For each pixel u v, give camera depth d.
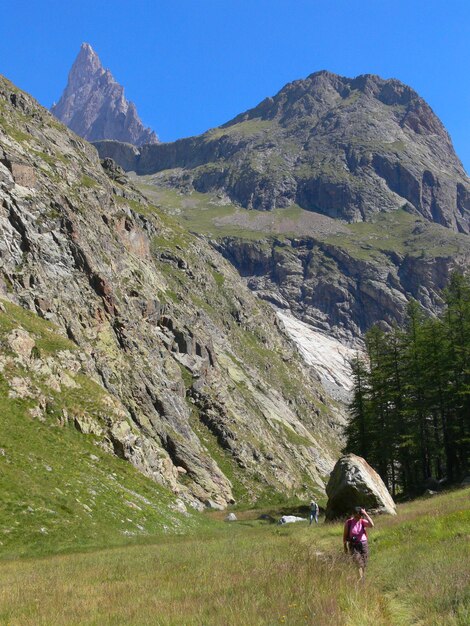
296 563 16.20
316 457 111.38
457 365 56.06
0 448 36.50
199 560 22.75
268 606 11.66
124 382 64.62
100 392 53.78
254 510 64.12
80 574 21.14
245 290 174.12
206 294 138.88
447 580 13.20
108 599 15.28
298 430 117.00
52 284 63.88
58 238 68.88
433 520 23.78
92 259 73.62
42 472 37.03
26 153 80.81
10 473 34.66
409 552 18.50
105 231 85.25
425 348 59.00
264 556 21.55
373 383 64.50
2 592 17.48
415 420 59.66
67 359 54.09
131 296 82.19
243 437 82.94
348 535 16.14
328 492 36.47
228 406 89.25
